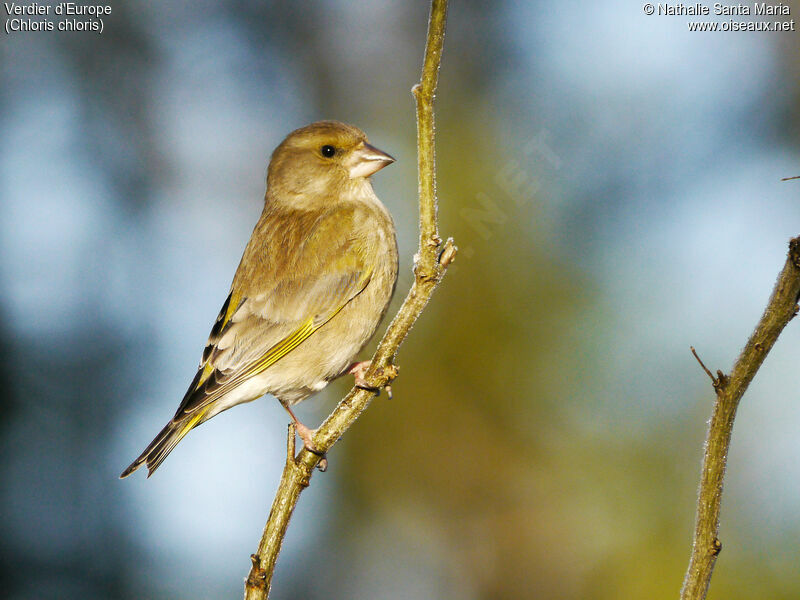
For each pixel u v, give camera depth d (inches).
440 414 465.4
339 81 671.1
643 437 435.5
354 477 478.0
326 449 246.8
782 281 190.9
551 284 469.7
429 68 231.1
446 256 246.5
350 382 482.6
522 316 465.7
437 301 471.2
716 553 193.5
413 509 467.2
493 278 472.1
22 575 456.8
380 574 470.6
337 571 477.4
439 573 461.7
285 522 240.8
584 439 446.0
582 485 439.5
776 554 386.9
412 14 665.0
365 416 474.0
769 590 380.5
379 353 247.6
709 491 194.7
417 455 466.0
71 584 461.7
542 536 440.1
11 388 485.1
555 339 460.8
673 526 418.3
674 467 426.9
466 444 461.1
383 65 668.1
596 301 461.7
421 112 233.9
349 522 480.4
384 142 641.6
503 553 444.1
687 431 429.1
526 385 458.0
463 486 458.9
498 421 458.3
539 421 452.4
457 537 458.3
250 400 335.3
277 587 476.4
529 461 449.1
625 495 428.8
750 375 193.8
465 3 573.0
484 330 465.4
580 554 430.0
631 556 418.3
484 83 557.6
